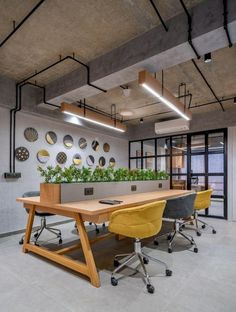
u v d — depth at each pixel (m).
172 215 3.43
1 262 2.93
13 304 2.01
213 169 6.25
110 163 7.27
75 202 2.84
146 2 2.43
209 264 2.87
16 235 4.36
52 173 2.94
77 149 6.16
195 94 5.00
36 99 4.78
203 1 2.44
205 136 6.41
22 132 4.79
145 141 7.94
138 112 6.41
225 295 2.15
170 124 6.54
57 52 3.39
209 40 2.50
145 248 3.48
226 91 4.82
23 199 3.26
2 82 4.20
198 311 1.90
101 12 2.57
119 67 3.21
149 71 3.23
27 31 2.90
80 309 1.93
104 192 3.36
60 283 2.38
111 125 5.53
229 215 5.77
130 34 2.97
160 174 5.13
